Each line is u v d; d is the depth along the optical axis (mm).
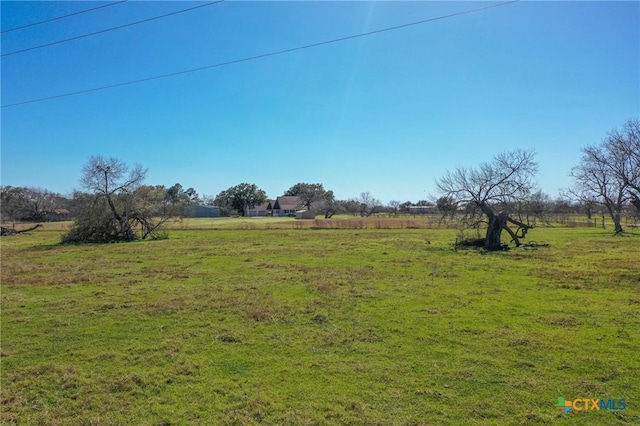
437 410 5348
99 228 37531
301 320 9836
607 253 23625
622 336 8211
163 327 9383
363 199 120000
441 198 30203
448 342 8047
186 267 19656
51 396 5930
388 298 12141
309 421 5121
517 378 6301
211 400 5746
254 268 18922
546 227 52781
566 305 11008
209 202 152250
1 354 7723
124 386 6207
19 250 29891
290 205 138875
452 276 16016
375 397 5746
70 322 9883
